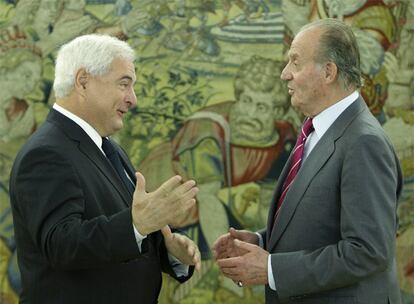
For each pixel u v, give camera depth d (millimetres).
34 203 3062
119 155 3725
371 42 5879
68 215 3047
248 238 3762
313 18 5844
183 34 5824
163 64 5820
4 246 5676
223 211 5848
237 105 5852
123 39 5793
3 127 5727
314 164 3303
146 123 5812
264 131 5859
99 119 3346
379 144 3139
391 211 3098
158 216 2967
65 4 5777
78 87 3303
